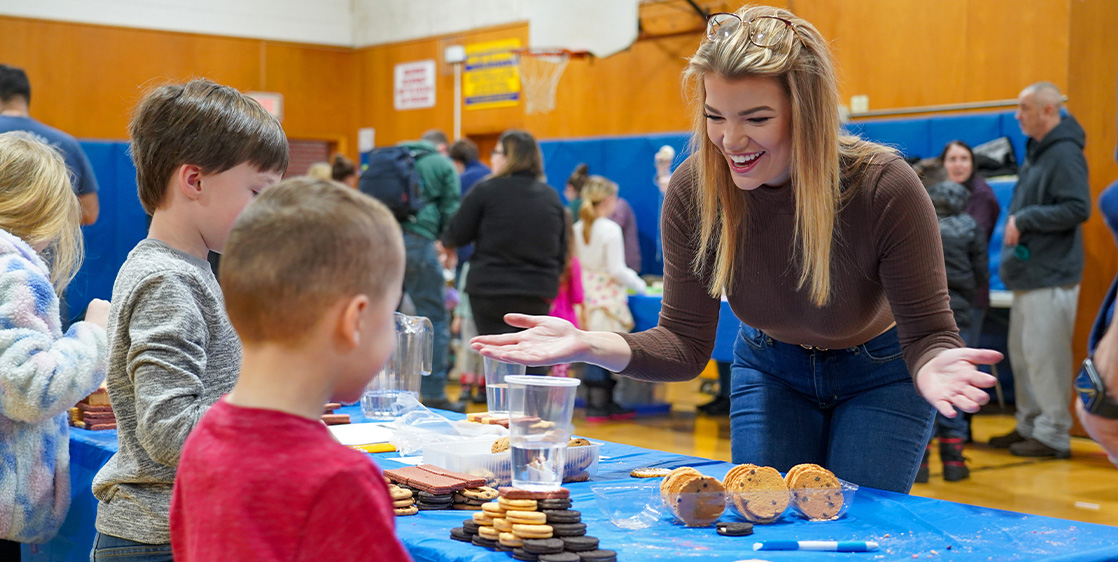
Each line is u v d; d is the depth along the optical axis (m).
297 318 0.91
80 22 9.13
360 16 10.51
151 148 1.42
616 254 5.02
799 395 1.76
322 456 0.89
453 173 5.52
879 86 6.14
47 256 1.87
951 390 1.29
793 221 1.57
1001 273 4.42
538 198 4.44
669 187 1.72
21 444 1.71
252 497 0.87
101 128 9.29
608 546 1.18
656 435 4.78
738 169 1.51
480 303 4.48
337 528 0.87
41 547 2.10
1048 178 4.23
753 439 1.73
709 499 1.29
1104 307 1.12
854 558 1.13
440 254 6.59
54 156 1.84
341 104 10.64
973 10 5.68
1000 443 4.50
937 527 1.27
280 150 1.50
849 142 1.59
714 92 1.46
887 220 1.50
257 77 10.09
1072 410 4.76
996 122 5.39
